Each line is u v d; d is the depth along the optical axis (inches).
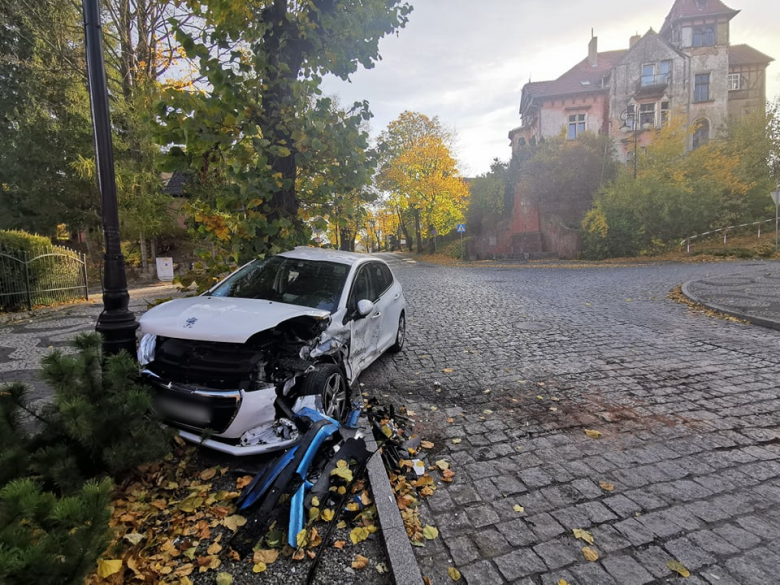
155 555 97.0
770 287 471.8
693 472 131.7
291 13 232.2
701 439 152.5
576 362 245.1
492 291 563.5
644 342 284.7
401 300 269.9
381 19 252.5
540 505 117.2
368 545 101.8
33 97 696.4
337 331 166.4
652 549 99.7
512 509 115.6
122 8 693.3
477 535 105.8
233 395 130.9
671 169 1015.6
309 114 229.8
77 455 110.3
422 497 121.4
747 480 127.0
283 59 247.3
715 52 1382.9
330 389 154.7
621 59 1418.6
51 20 668.1
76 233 983.0
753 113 1093.1
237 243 229.3
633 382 211.0
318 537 103.3
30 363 250.1
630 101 1414.9
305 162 236.1
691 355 253.0
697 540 102.2
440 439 156.3
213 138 204.8
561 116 1492.4
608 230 1012.5
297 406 140.6
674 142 1048.2
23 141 695.7
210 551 98.7
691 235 988.6
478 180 1492.4
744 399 186.7
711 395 192.1
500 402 189.5
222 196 223.5
